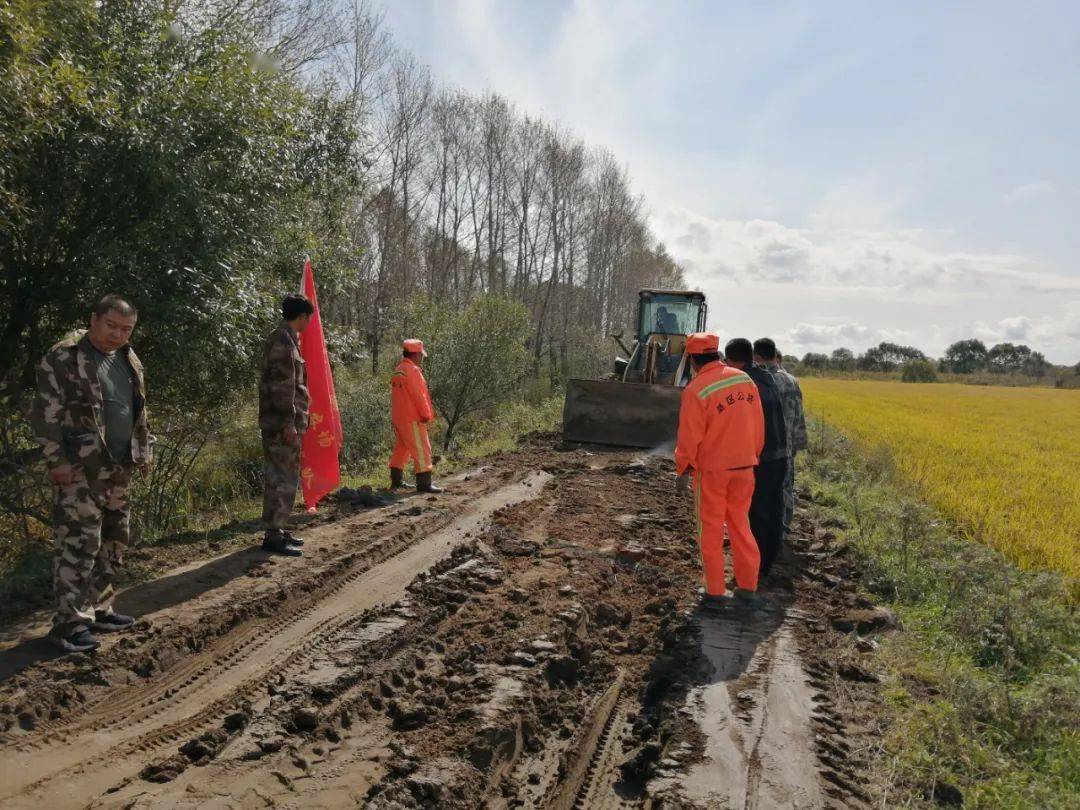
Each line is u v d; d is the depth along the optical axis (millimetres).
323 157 11492
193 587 5473
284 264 9789
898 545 7652
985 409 40250
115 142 6715
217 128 7641
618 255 42938
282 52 15062
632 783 3656
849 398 47562
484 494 9352
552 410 20391
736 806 3262
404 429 9297
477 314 17500
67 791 3123
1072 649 5508
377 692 4164
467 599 5625
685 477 5914
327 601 5480
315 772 3375
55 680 3938
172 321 7066
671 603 5871
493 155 29906
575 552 7059
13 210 6242
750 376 6445
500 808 3363
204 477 10734
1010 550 8695
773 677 4594
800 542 7961
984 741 4062
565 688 4539
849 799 3373
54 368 4262
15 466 6984
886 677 4770
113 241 6977
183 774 3295
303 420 6453
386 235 23266
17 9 5656
